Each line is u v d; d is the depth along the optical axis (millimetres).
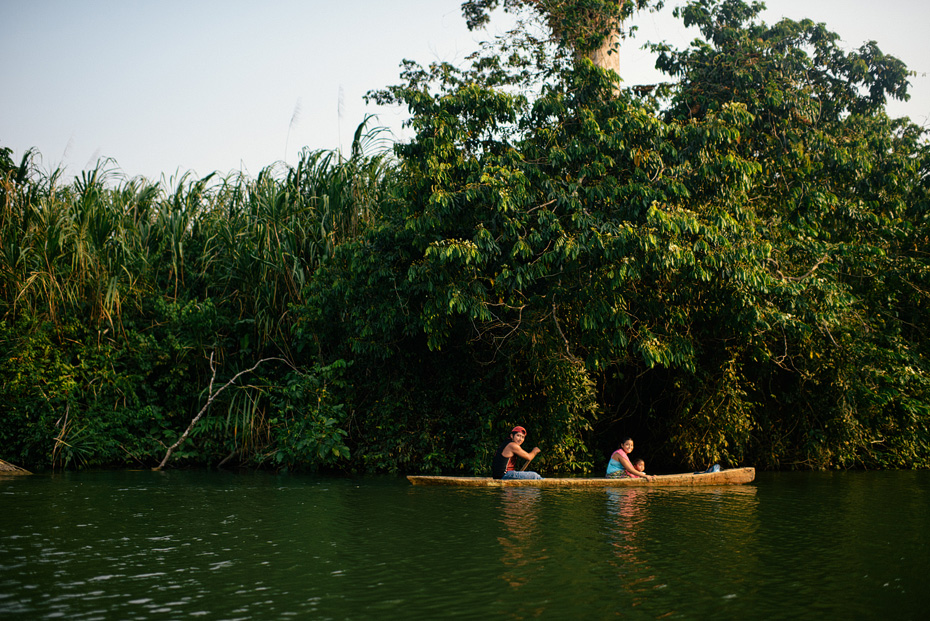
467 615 4742
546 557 6395
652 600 5102
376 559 6281
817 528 7910
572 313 13000
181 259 15297
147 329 14609
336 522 8102
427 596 5156
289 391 13852
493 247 11531
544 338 13062
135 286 14719
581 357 13891
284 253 14664
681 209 11594
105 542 6902
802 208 14141
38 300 13898
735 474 12383
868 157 14914
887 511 9203
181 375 14438
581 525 7977
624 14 13766
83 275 13844
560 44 14164
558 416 13562
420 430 14406
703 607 4961
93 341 13969
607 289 11773
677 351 12719
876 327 16328
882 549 6824
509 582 5543
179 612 4758
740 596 5223
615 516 8602
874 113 16312
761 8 16156
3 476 12312
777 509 9305
